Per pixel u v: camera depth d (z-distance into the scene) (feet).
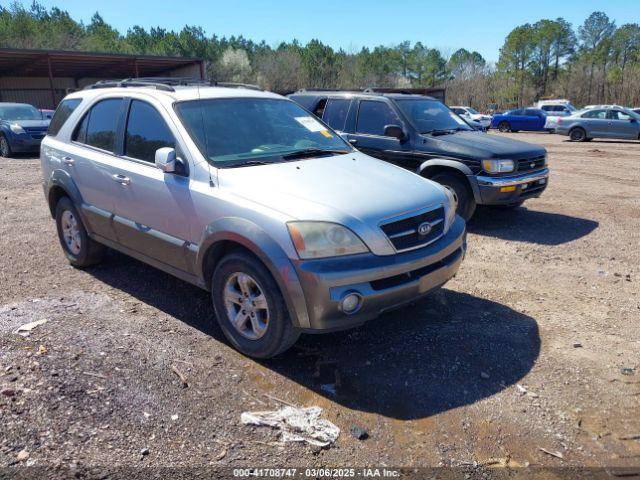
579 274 18.86
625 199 32.73
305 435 9.94
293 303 11.19
